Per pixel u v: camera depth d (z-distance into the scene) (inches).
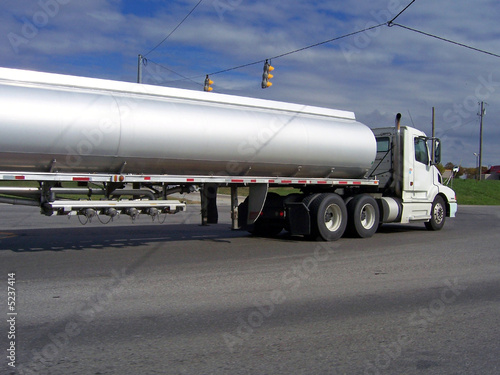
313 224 472.7
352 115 531.2
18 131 317.4
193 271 325.4
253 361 177.6
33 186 363.6
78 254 382.3
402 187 556.4
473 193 1718.8
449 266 360.2
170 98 395.2
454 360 182.5
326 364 176.4
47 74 342.0
